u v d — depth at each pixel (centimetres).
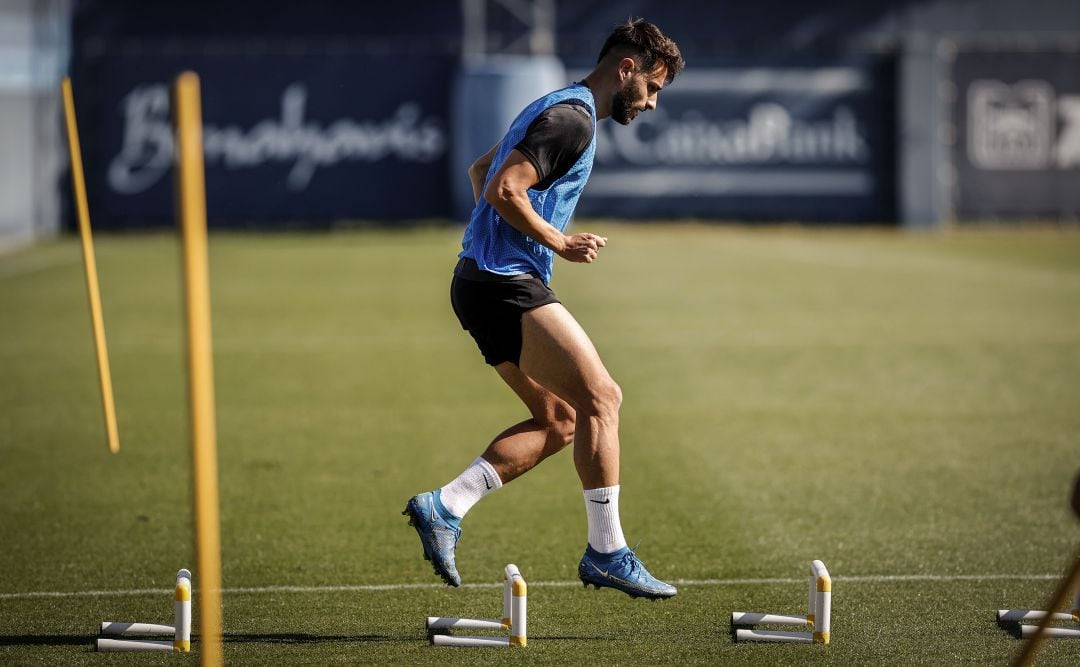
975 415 3312
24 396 3591
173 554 2108
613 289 6019
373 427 3195
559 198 1683
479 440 3053
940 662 1589
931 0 9181
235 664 1586
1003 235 8931
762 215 9262
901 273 6700
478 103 8869
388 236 8712
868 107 9256
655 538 2205
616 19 9256
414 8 9038
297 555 2105
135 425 3209
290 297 5791
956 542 2166
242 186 9019
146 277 6506
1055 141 9256
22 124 8481
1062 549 2117
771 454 2878
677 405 3459
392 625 1745
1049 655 1612
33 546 2158
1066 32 9231
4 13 8375
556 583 1945
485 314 1692
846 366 4059
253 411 3391
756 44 9169
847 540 2184
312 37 8994
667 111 9169
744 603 1847
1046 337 4628
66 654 1619
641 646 1653
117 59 8831
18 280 6369
